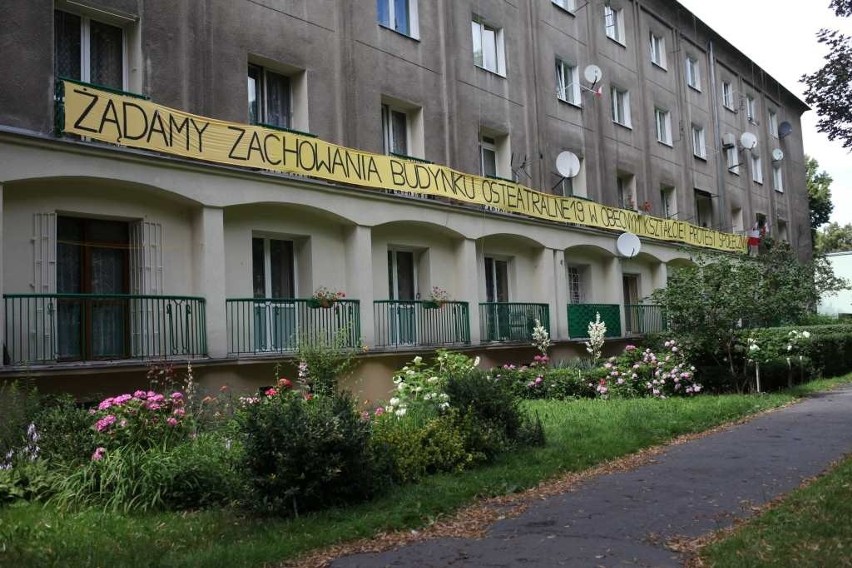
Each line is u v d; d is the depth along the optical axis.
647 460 9.93
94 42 11.95
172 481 7.50
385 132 17.52
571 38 24.38
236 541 6.45
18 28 10.34
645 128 28.41
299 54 14.84
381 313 15.88
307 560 6.02
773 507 7.05
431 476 8.66
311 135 14.29
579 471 9.29
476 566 5.71
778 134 41.62
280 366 13.19
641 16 28.97
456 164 18.91
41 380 9.96
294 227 14.52
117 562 5.82
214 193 12.47
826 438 11.09
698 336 17.02
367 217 15.45
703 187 32.47
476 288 18.56
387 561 5.92
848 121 12.65
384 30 17.03
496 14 20.98
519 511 7.37
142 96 11.72
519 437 10.30
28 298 10.12
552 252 21.48
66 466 7.89
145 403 8.48
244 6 13.84
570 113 23.91
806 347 20.08
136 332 11.63
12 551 6.07
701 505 7.36
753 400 15.55
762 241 31.98
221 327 12.43
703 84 33.59
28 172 10.09
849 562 5.28
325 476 7.20
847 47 12.37
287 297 14.75
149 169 11.50
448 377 10.91
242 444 7.67
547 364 18.69
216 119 12.86
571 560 5.77
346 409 7.82
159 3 12.41
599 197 24.95
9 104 10.17
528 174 21.59
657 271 27.75
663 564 5.62
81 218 11.51
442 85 18.69
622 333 24.59
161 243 12.12
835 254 45.75
